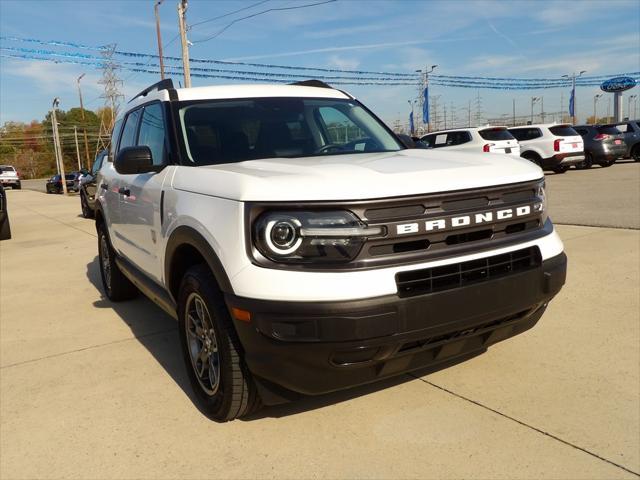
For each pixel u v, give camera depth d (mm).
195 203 3029
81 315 5418
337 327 2430
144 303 5758
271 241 2521
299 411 3189
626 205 10195
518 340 4031
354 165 2922
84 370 3982
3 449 2963
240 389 2873
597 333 4094
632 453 2639
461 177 2764
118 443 2967
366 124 4305
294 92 4305
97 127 104938
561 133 18781
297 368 2553
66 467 2771
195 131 3701
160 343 4488
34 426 3193
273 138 3795
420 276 2570
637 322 4266
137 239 4254
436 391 3330
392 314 2477
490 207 2801
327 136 4016
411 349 2635
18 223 15172
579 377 3422
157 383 3697
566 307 4688
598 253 6457
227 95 4051
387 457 2703
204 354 3217
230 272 2641
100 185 5645
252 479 2602
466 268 2684
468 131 17344
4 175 46281
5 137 105688
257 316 2525
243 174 2797
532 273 2883
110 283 5648
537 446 2727
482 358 3756
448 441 2807
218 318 2854
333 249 2490
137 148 3520
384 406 3188
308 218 2498
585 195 12188
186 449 2873
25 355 4359
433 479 2521
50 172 102500
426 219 2600
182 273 3510
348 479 2557
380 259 2521
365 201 2502
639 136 23234
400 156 3377
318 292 2445
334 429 2979
